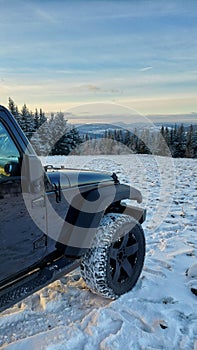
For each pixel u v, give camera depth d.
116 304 2.76
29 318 2.58
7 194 1.98
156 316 2.60
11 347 2.23
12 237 2.08
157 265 3.56
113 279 2.80
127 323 2.49
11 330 2.42
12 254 2.11
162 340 2.32
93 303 2.80
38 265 2.40
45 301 2.80
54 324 2.50
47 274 2.36
